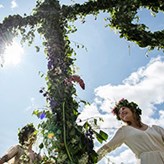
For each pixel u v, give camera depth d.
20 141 3.92
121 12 4.72
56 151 3.06
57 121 3.17
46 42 3.90
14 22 4.28
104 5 4.56
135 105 3.49
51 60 3.62
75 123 3.15
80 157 2.98
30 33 4.24
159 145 3.20
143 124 3.43
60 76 3.46
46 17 4.12
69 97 3.31
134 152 3.24
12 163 3.85
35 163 3.12
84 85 3.38
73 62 3.73
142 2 4.74
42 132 3.16
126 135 3.28
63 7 4.29
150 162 3.10
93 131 3.12
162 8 4.78
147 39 4.84
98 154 3.08
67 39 3.99
